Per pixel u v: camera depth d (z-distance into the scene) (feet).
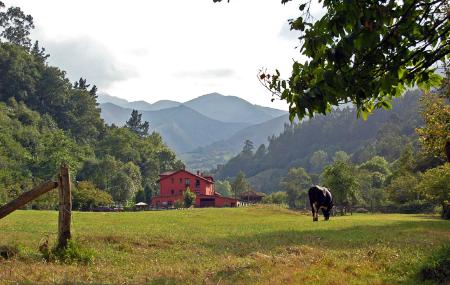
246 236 79.25
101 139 610.24
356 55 23.44
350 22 21.63
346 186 260.21
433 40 24.08
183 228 98.27
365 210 305.94
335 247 63.26
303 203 438.81
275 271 41.75
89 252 48.49
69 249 47.37
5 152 340.59
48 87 586.45
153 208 336.08
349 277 38.73
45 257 46.44
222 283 37.14
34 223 95.91
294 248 60.08
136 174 471.62
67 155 353.51
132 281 38.06
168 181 395.14
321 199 143.02
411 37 23.71
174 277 40.09
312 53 22.80
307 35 22.48
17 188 278.26
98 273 41.42
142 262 49.34
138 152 571.28
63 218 47.98
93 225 102.32
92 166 420.77
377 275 39.91
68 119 587.68
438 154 93.66
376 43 22.90
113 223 112.88
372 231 90.79
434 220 149.38
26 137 412.36
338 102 23.45
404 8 22.77
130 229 89.81
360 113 27.07
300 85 23.39
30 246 52.13
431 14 23.39
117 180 409.69
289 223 124.47
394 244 65.00
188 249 61.00
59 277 37.93
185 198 336.70
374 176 416.26
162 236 72.74
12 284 34.81
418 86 27.20
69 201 48.06
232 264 47.03
